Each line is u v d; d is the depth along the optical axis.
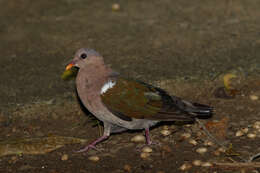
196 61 13.18
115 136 10.45
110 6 17.91
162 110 9.52
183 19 16.38
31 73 12.98
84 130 10.73
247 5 17.25
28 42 15.16
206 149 9.52
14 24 16.58
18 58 14.03
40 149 9.83
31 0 18.61
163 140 10.06
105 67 9.89
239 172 8.68
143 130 10.58
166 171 8.84
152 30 15.62
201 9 17.16
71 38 15.28
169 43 14.56
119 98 9.47
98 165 9.20
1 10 17.91
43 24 16.48
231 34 14.96
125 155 9.55
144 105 9.48
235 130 10.30
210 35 14.99
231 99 11.65
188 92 11.88
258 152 9.33
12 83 12.41
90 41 14.99
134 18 16.70
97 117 9.93
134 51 14.11
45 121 11.02
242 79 12.19
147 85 9.84
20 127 10.78
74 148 9.94
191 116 9.55
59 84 12.27
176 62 13.18
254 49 13.77
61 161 9.42
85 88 9.70
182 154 9.45
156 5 17.83
